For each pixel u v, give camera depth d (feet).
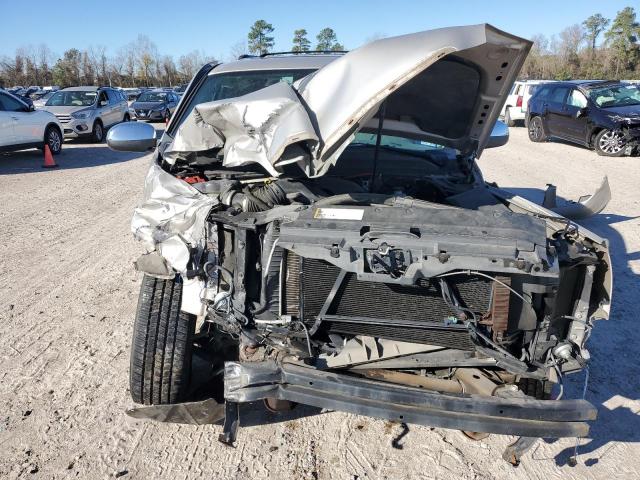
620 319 14.01
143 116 72.38
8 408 10.37
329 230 7.67
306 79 8.93
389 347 8.31
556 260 7.32
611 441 9.74
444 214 7.93
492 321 7.78
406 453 9.41
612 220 22.76
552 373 7.96
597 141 41.78
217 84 13.74
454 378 8.38
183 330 9.08
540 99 50.65
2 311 14.38
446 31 7.87
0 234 21.53
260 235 8.43
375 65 7.82
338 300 8.16
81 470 8.91
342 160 11.69
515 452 8.30
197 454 9.35
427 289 7.89
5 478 8.67
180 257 8.55
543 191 28.48
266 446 9.55
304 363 8.14
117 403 10.64
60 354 12.28
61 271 17.38
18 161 42.11
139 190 30.81
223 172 10.39
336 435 9.87
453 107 10.65
